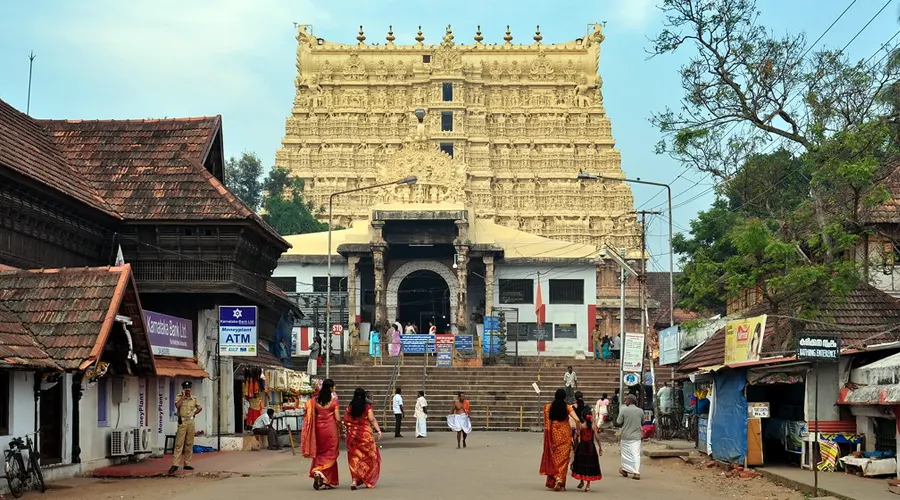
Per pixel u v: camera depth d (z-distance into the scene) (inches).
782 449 1107.9
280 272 2571.4
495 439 1593.3
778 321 1187.9
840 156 1144.8
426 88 3801.7
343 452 1291.8
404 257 2652.6
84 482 893.2
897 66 1284.4
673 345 1670.8
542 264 2568.9
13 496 784.3
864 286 1230.9
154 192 1314.0
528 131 3826.3
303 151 3779.5
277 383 1571.1
